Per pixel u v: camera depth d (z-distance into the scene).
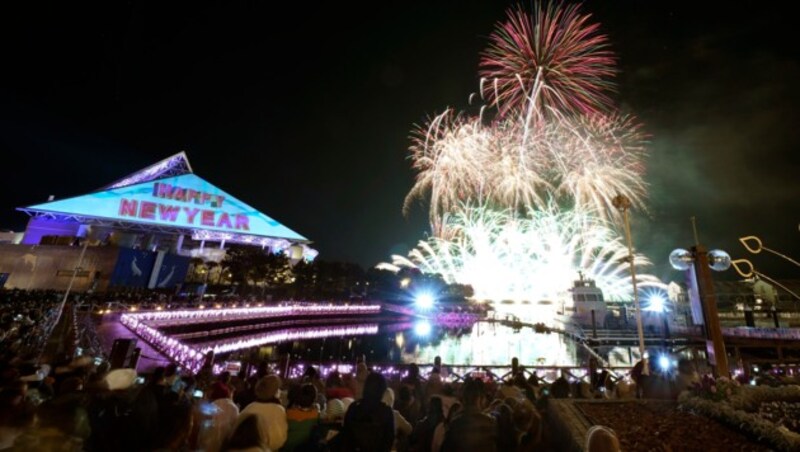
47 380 7.50
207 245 109.12
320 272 109.75
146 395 4.59
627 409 8.45
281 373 17.09
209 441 5.31
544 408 8.75
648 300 67.00
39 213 83.69
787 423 7.06
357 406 4.95
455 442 4.63
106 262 64.81
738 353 32.03
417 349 62.44
